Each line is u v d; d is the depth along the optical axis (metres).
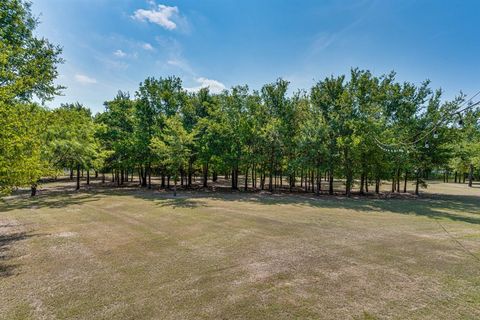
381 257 6.80
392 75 23.31
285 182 34.94
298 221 11.00
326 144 20.56
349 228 9.90
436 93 22.25
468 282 5.36
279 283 5.27
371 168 20.61
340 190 26.28
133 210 13.36
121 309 4.32
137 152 24.00
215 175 34.19
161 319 4.04
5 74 7.60
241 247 7.57
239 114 24.17
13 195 19.95
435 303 4.52
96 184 28.95
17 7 12.09
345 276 5.62
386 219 11.79
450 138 21.94
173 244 7.84
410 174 23.55
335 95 22.38
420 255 6.96
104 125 25.17
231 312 4.23
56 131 18.97
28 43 12.59
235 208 14.03
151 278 5.50
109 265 6.21
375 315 4.14
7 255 6.91
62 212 13.02
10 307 4.37
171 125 19.02
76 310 4.29
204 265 6.22
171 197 18.56
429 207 15.65
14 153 7.41
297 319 4.03
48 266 6.15
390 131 20.66
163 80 25.33
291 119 23.89
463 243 8.10
